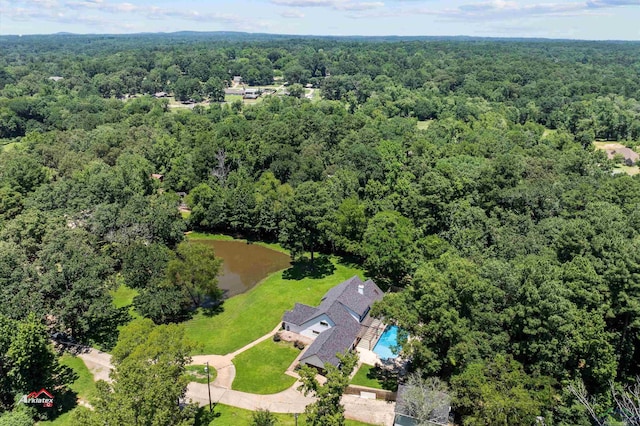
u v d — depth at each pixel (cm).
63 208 8494
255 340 6166
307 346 5981
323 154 12056
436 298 4697
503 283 5075
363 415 4812
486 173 8731
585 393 4338
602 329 4672
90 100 19200
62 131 14275
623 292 4800
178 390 3984
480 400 4294
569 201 7856
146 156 11975
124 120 15725
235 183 10544
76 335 6150
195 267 6894
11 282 5653
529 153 11262
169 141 12119
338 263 8506
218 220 9650
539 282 4769
